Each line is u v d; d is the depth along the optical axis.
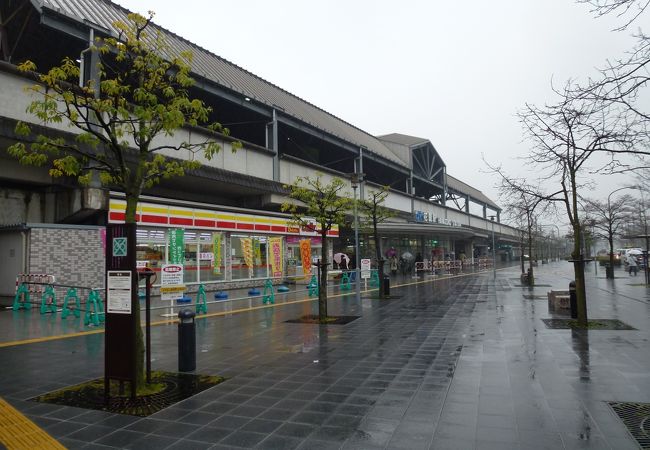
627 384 6.04
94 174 15.69
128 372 5.59
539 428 4.58
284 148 29.45
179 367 7.16
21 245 14.72
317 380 6.52
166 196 21.12
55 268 14.91
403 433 4.52
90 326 11.44
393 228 33.47
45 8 14.07
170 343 9.60
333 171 28.27
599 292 19.83
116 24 6.73
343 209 13.96
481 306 15.29
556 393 5.69
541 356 7.73
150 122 6.47
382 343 9.20
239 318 13.16
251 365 7.50
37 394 6.01
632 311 13.43
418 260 42.12
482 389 5.93
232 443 4.35
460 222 53.97
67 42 16.73
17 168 14.98
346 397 5.70
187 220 19.20
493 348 8.45
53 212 16.81
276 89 30.36
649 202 35.47
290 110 25.97
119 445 4.34
